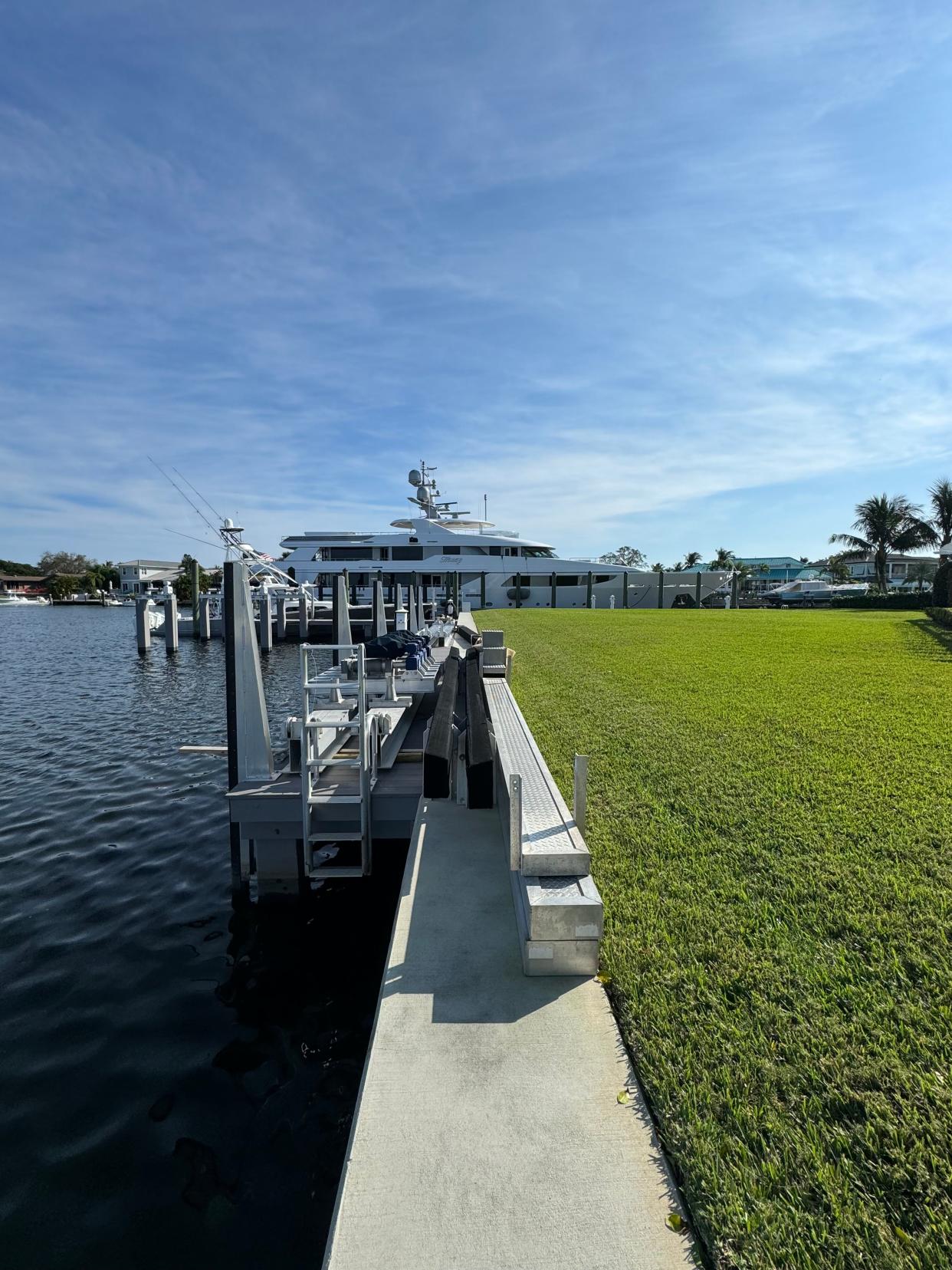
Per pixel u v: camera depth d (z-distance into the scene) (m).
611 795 5.09
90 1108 3.45
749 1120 2.08
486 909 3.45
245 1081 3.66
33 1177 3.03
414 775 6.38
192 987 4.59
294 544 42.34
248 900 5.90
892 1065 2.29
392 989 2.77
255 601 35.81
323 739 6.72
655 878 3.74
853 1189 1.85
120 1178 3.03
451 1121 2.06
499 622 24.45
